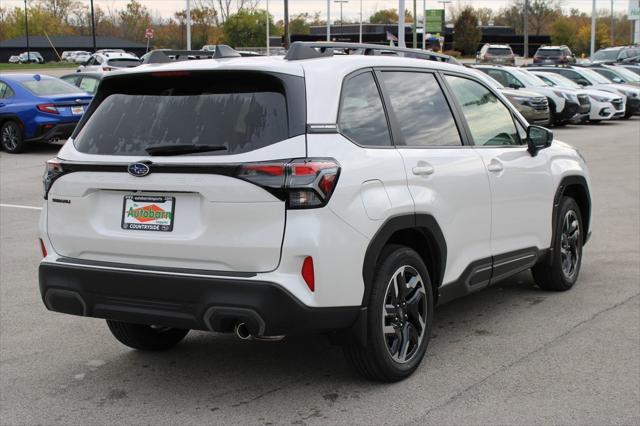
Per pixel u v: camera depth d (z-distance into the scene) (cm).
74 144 457
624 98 2680
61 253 457
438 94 524
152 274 416
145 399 453
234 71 423
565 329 562
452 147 517
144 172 419
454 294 514
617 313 598
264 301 394
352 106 446
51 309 459
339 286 411
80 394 462
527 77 2430
